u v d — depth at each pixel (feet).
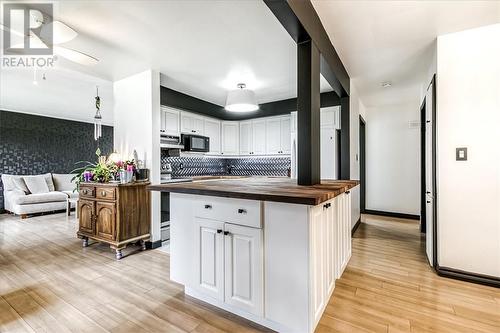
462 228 7.56
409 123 15.89
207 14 6.62
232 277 5.67
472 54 7.38
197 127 15.87
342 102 11.73
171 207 6.81
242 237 5.48
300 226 4.80
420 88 13.10
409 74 11.03
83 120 22.18
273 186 6.34
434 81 8.27
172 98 13.66
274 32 7.57
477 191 7.38
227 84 12.64
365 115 17.06
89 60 8.20
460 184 7.58
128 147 11.43
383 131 16.69
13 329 5.34
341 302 6.24
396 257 9.30
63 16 6.64
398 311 5.87
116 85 11.97
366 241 11.20
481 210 7.34
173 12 6.51
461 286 7.11
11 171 18.65
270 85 12.75
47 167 20.42
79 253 10.01
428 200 9.05
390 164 16.44
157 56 9.27
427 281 7.40
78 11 6.42
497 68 7.13
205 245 6.11
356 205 13.24
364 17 6.75
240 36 7.82
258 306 5.31
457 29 7.36
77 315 5.82
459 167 7.58
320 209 5.41
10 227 14.38
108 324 5.49
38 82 12.06
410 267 8.40
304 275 4.78
